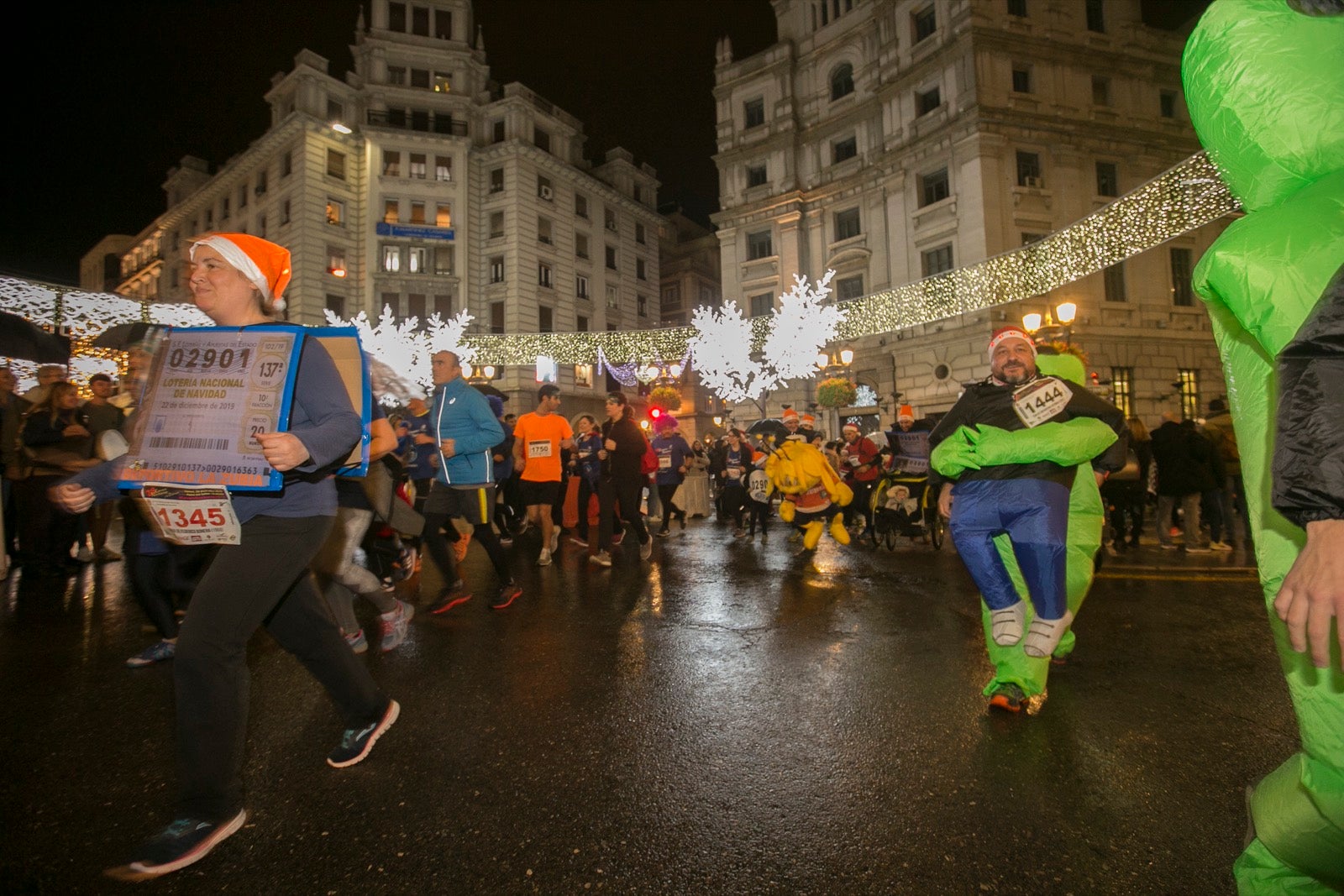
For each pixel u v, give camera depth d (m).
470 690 3.55
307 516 2.24
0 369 6.82
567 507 9.47
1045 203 25.66
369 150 35.53
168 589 4.05
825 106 31.33
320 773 2.61
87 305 12.36
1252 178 1.26
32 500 6.98
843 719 3.11
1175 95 28.23
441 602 5.28
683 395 39.47
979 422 3.31
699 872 1.98
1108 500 8.44
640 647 4.36
